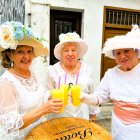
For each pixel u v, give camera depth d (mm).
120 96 1598
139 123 1527
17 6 3340
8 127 1161
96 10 4539
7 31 1205
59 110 1248
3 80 1254
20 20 3600
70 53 1846
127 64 1579
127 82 1586
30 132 1285
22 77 1372
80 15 4707
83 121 1451
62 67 1931
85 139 1234
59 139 1223
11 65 1381
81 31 4695
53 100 1246
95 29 4605
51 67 1990
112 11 4719
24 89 1318
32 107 1347
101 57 4734
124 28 4836
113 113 1682
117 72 1663
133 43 1498
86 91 1911
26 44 1311
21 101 1291
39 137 1233
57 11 4555
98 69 4758
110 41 1599
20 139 1331
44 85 1908
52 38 4641
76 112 1827
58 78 1872
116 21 4781
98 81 4797
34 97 1368
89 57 4648
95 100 1699
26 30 1271
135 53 1592
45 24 4238
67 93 1385
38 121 1479
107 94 1735
